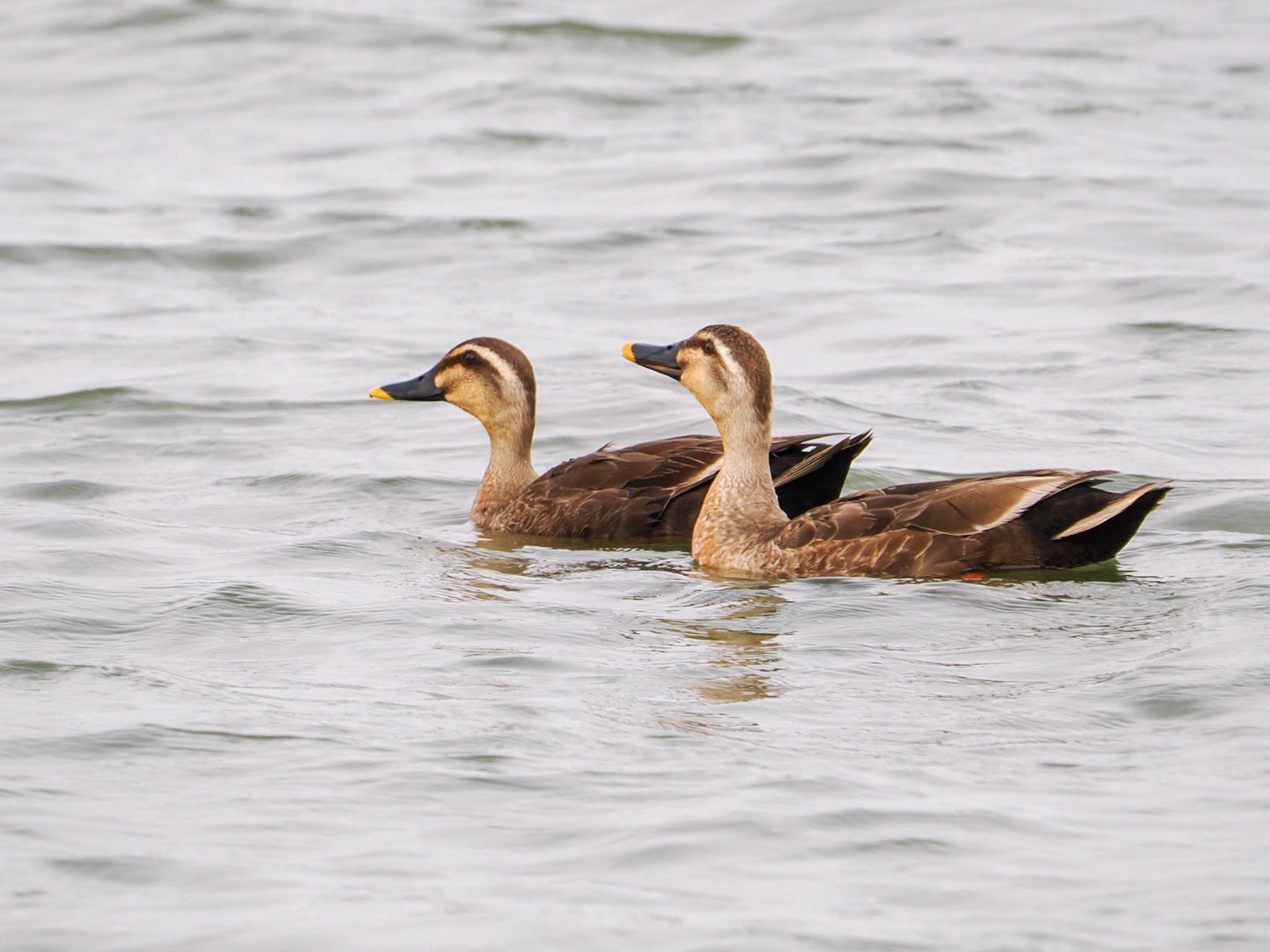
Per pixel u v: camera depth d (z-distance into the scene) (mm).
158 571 13875
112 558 14219
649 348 15148
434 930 7672
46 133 35656
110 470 17672
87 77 39656
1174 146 32938
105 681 10938
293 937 7637
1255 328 22453
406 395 16766
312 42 41875
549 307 24625
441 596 13219
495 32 42250
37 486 16922
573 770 9391
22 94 38594
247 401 20406
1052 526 13375
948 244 27203
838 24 44594
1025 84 37719
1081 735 9836
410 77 39500
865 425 18984
